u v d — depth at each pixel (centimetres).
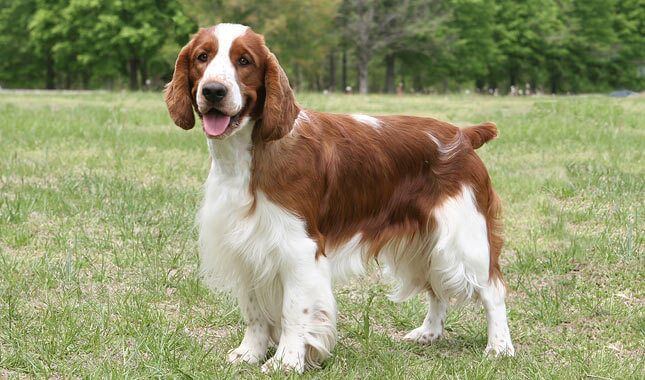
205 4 3928
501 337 417
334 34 4269
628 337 444
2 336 414
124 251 575
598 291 514
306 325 377
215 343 430
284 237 368
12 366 381
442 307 449
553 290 520
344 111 1797
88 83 5203
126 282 518
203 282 473
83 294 488
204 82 348
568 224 670
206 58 365
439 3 4500
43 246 584
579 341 440
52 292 491
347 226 398
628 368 392
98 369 371
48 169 862
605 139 1165
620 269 554
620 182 805
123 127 1270
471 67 4722
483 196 417
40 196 710
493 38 4884
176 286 510
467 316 488
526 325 467
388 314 488
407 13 4422
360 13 4331
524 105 2050
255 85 361
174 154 995
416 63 4756
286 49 4097
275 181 367
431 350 432
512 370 392
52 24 4188
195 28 4025
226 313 466
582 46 5019
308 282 373
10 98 2189
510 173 893
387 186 405
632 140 1150
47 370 377
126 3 3906
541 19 4897
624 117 1508
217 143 365
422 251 418
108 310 449
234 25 371
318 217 383
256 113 365
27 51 4681
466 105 2066
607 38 4991
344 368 394
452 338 454
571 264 566
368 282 542
